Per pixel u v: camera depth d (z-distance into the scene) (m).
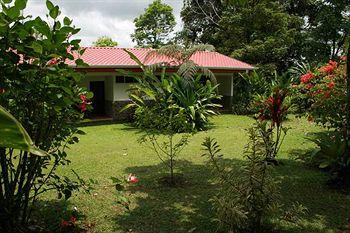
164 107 9.30
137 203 4.42
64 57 2.86
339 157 5.05
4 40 2.59
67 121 3.32
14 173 3.12
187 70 11.23
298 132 9.85
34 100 2.87
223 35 22.33
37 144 3.01
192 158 6.84
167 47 12.43
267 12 19.62
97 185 5.10
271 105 6.01
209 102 11.58
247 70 15.75
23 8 2.50
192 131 6.47
